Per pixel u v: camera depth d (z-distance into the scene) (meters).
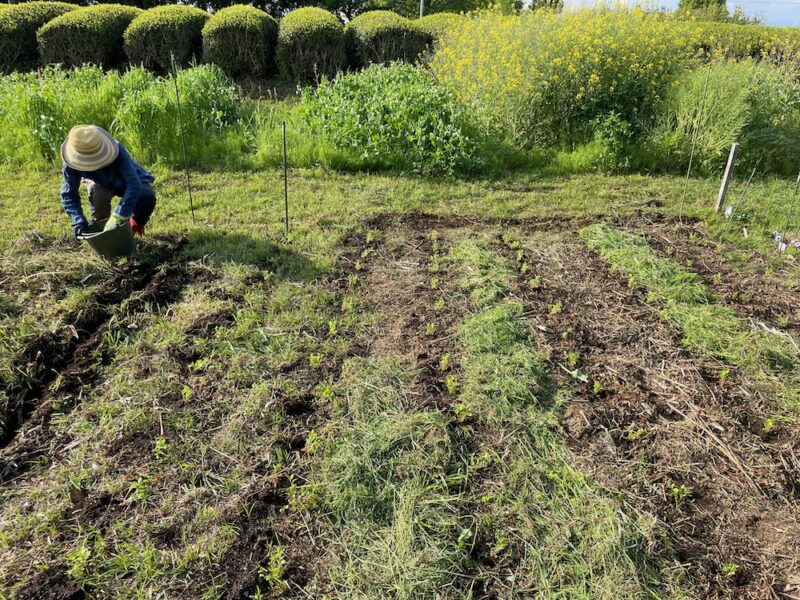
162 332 3.74
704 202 6.52
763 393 3.47
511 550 2.51
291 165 7.08
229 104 8.03
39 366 3.39
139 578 2.33
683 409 3.34
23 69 10.54
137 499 2.65
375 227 5.53
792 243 5.54
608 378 3.57
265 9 16.08
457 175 7.05
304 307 4.10
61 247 4.65
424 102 7.19
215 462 2.86
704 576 2.46
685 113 7.68
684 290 4.50
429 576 2.37
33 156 6.63
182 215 5.52
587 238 5.45
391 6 19.08
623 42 8.13
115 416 3.10
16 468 2.81
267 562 2.42
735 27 12.47
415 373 3.48
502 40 8.39
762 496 2.84
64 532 2.50
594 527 2.58
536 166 7.56
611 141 7.56
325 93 7.98
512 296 4.36
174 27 10.20
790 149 7.61
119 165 4.27
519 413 3.21
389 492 2.72
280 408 3.17
